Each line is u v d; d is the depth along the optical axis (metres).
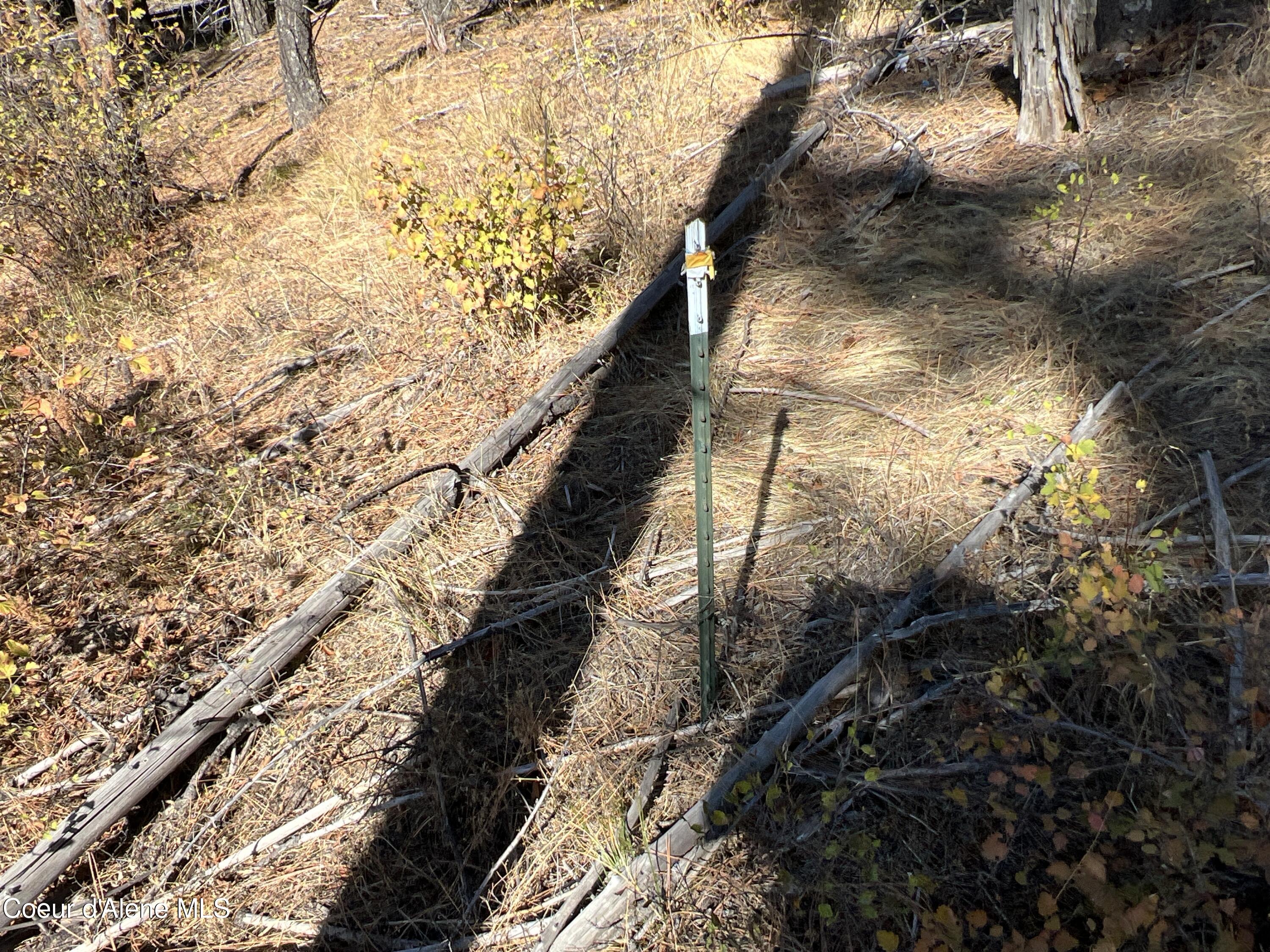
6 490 4.28
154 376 5.26
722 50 7.52
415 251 4.62
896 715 2.76
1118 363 3.73
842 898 2.46
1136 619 2.53
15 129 6.42
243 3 13.05
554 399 4.29
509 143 6.59
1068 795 2.52
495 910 2.64
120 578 3.79
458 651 3.33
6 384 5.12
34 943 2.75
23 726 3.27
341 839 2.89
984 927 2.35
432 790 2.93
